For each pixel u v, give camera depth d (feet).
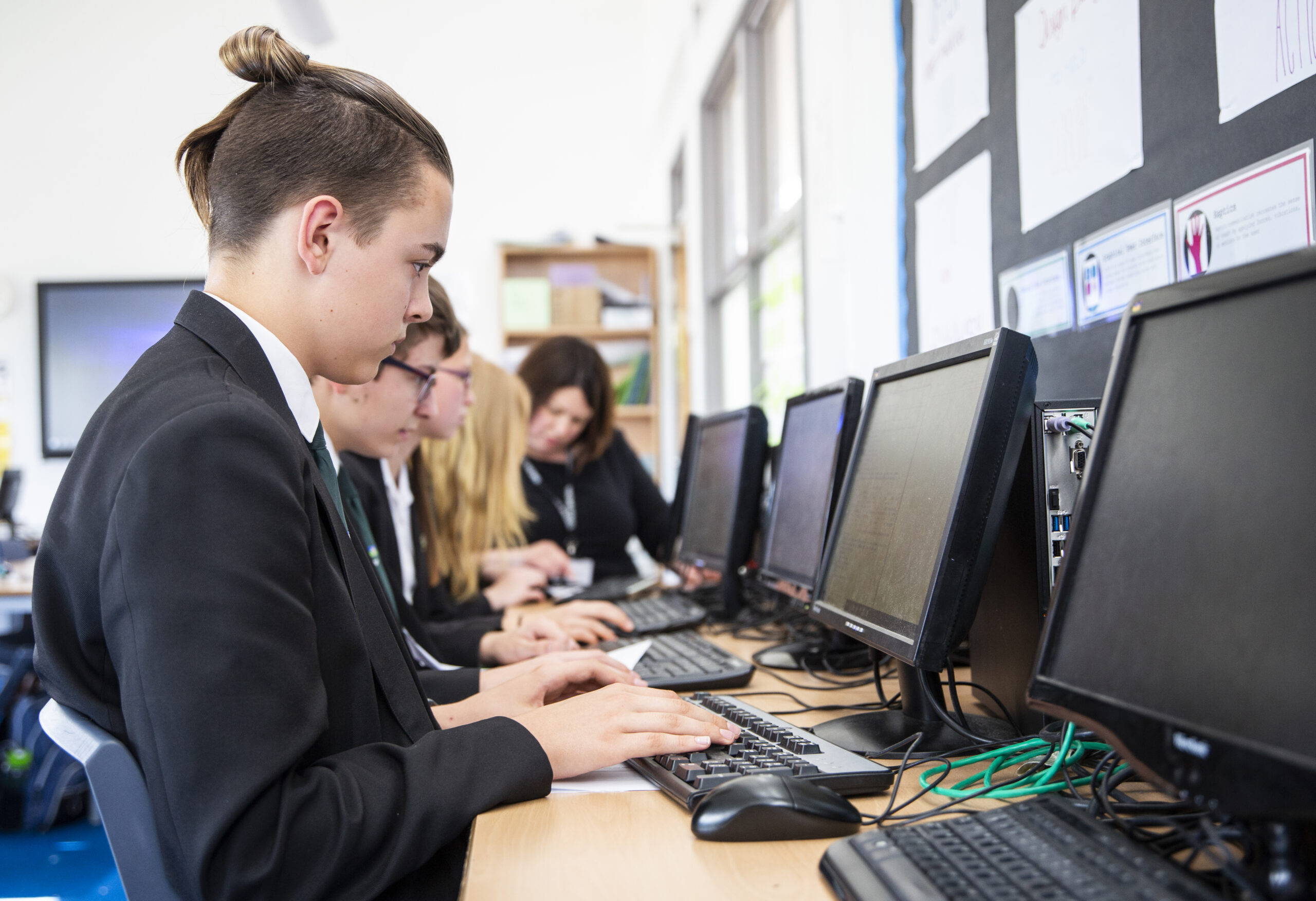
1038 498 2.86
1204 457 1.83
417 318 3.04
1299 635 1.56
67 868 8.25
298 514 2.43
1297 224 3.00
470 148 17.47
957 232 5.51
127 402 2.52
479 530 8.05
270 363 2.71
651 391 16.94
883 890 1.77
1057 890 1.64
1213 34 3.38
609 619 5.59
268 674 2.21
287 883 2.16
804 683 4.19
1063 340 4.44
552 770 2.64
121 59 16.33
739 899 1.93
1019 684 3.03
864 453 3.72
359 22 17.26
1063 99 4.38
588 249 16.83
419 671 4.16
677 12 14.75
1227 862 1.69
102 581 2.29
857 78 7.01
